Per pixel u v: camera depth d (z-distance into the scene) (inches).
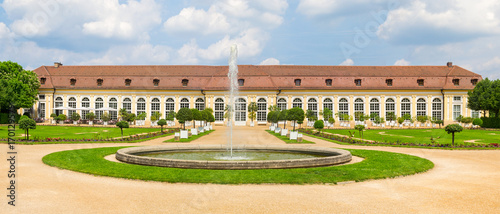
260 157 704.4
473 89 2256.4
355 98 2383.1
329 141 1147.9
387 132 1643.7
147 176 486.0
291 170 535.8
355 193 410.9
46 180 466.0
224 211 336.2
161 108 2393.0
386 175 512.4
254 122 2300.7
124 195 392.5
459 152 848.9
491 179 501.7
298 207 350.6
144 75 2442.2
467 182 479.5
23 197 377.4
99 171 522.3
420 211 340.8
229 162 537.3
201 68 2524.6
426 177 515.2
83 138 1166.3
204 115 1780.3
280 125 2317.9
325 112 2257.6
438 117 2377.0
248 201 371.2
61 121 2240.4
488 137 1322.6
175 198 381.7
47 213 323.9
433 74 2444.6
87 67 2544.3
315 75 2431.1
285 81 2407.7
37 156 698.2
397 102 2370.8
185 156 713.6
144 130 1704.0
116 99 2399.1
